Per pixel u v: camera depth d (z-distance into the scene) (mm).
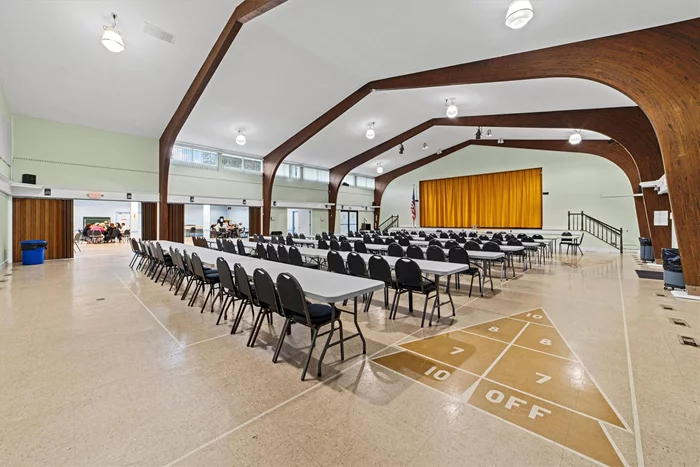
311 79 7406
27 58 5766
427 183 16375
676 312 3869
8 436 1683
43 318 3689
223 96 7770
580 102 7043
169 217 10508
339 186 15055
